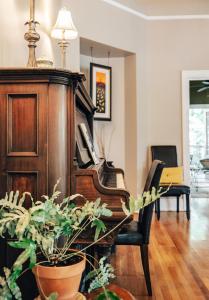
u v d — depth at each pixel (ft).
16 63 7.64
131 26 15.53
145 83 16.44
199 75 16.48
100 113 15.65
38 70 5.26
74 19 12.92
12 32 7.56
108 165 11.72
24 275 5.31
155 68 16.62
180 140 16.67
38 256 3.83
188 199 14.58
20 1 7.76
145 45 16.40
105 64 16.44
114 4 14.64
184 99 16.57
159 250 10.34
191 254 9.96
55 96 5.36
